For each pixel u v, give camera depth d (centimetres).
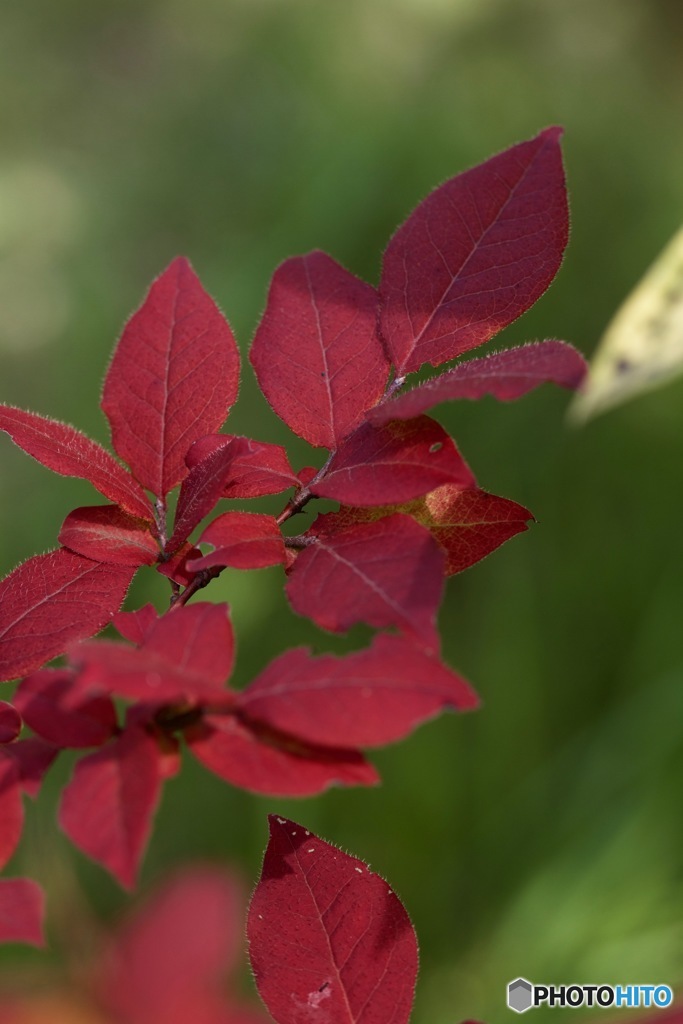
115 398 39
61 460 38
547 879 72
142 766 34
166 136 142
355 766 35
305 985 37
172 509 73
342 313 39
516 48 141
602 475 93
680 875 71
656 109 129
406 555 36
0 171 139
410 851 77
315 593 36
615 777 76
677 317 47
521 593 87
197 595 84
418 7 148
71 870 67
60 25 173
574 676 84
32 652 38
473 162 108
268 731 35
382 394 39
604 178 113
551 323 102
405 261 39
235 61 151
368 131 112
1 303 121
